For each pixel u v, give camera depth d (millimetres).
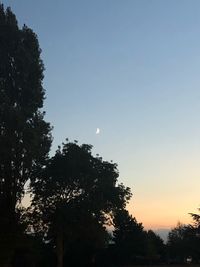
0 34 53125
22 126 49656
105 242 72312
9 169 49656
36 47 54125
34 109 52344
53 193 68000
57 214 66562
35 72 53031
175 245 101000
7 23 53656
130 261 89062
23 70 52656
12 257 52438
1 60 52469
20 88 52375
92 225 66938
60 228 67375
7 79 52344
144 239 91188
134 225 90625
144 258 90625
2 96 51156
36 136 50250
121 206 70062
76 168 68812
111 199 69188
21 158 50062
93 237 68062
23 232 52062
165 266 84625
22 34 54031
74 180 68500
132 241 88938
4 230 48594
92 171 69562
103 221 69312
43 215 67438
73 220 66875
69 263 78062
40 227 68250
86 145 71688
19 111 50312
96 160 71625
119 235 89188
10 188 49844
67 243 72812
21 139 49750
